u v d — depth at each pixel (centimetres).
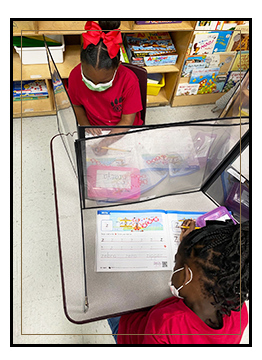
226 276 90
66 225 131
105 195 142
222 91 257
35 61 211
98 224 132
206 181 149
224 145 130
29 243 183
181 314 98
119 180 137
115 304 111
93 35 123
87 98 160
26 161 216
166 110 260
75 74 154
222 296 92
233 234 94
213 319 98
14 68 211
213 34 209
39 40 201
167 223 135
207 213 138
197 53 222
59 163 157
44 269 175
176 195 151
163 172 138
